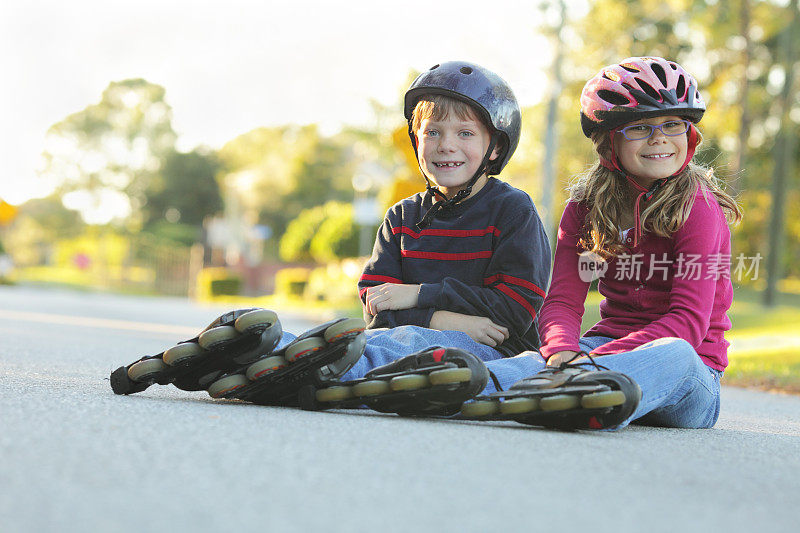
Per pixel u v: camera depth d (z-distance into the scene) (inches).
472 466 96.4
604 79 158.2
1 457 87.1
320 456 96.5
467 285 160.4
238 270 2383.1
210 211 3267.7
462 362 127.3
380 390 131.5
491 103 161.8
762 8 1176.2
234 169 3432.6
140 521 68.1
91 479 80.4
